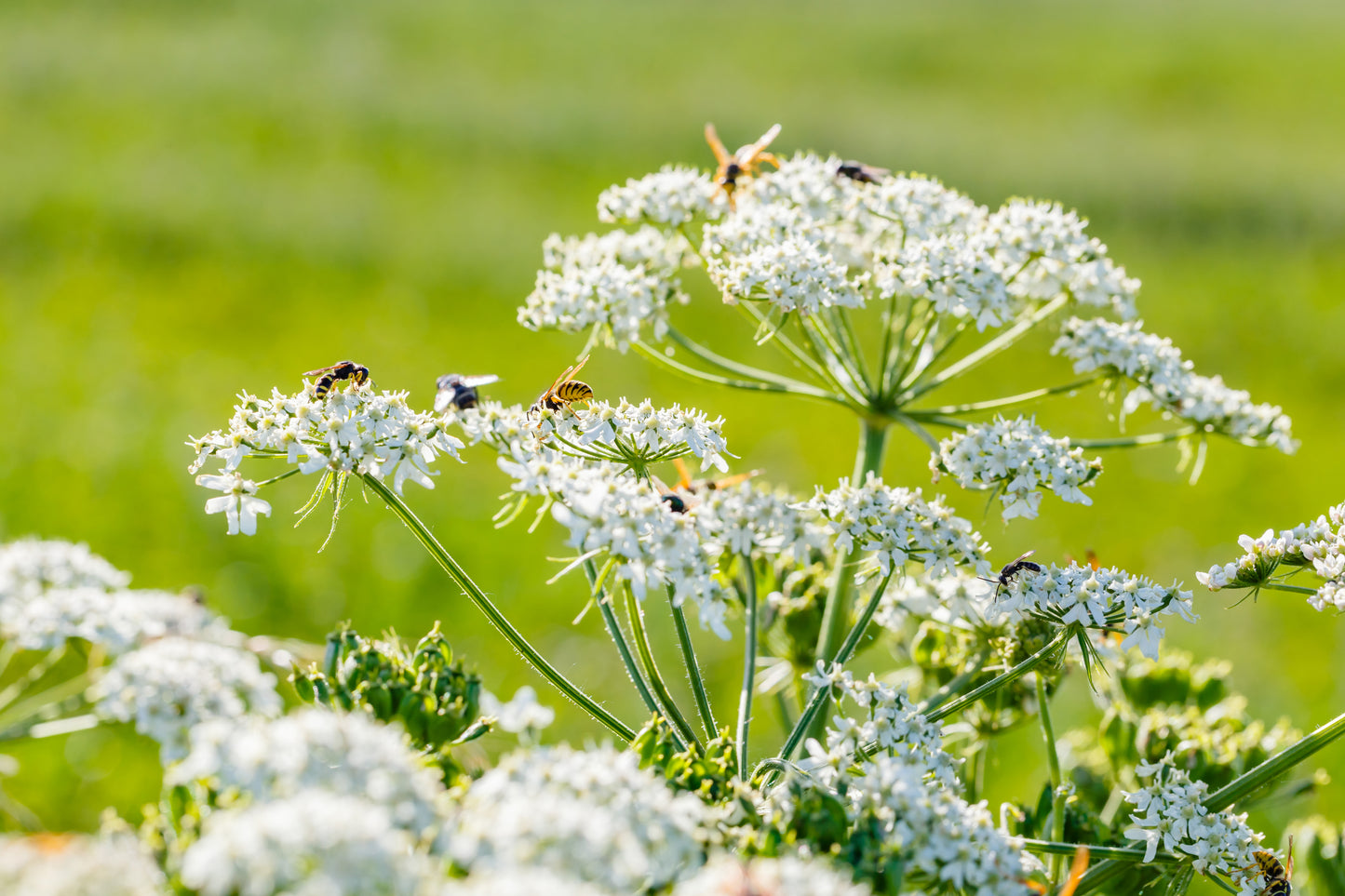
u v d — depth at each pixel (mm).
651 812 2955
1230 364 19594
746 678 4266
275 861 2484
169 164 26109
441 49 41031
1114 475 14812
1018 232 5684
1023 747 8938
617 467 4469
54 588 3467
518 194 26578
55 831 7352
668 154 30281
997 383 17609
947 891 3332
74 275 19469
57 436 12969
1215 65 45625
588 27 47344
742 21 50844
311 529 11578
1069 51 47375
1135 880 4277
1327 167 32688
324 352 17266
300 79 34156
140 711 3105
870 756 3918
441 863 2820
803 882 2684
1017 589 4086
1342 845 4945
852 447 15070
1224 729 5070
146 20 40250
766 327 5176
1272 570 4094
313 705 3631
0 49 33781
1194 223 27516
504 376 16719
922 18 52406
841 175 5949
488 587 10953
